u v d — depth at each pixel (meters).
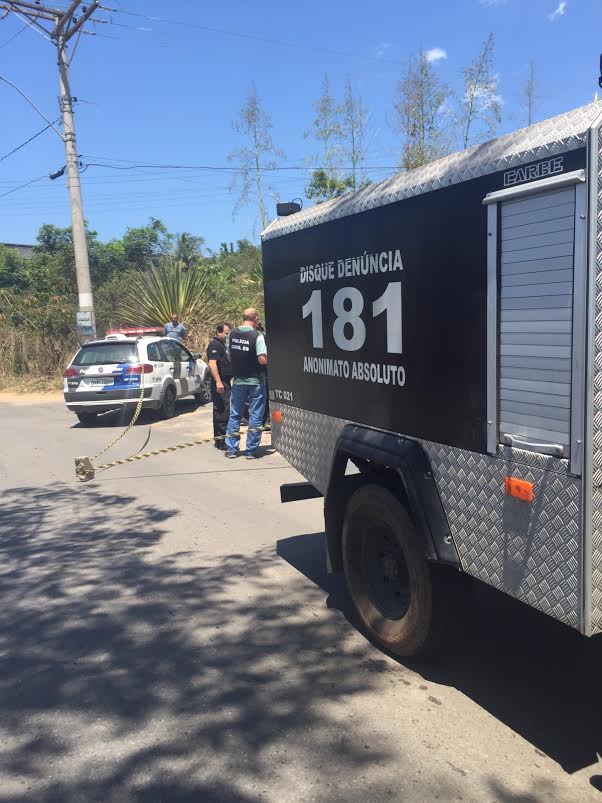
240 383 8.80
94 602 4.55
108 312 23.36
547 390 2.49
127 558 5.38
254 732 3.07
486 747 2.92
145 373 11.86
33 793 2.70
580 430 2.34
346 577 4.07
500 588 2.83
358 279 3.83
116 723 3.16
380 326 3.64
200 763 2.86
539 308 2.50
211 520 6.36
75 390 11.90
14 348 19.39
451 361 3.07
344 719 3.15
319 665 3.66
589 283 2.27
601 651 3.75
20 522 6.41
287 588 4.73
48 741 3.03
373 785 2.69
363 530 3.88
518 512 2.69
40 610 4.44
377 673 3.57
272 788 2.69
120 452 9.72
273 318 5.13
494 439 2.80
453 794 2.63
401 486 3.54
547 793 2.62
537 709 3.21
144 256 37.03
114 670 3.65
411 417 3.41
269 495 7.20
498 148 2.73
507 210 2.64
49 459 9.32
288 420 4.98
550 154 2.41
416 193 3.24
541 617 4.17
